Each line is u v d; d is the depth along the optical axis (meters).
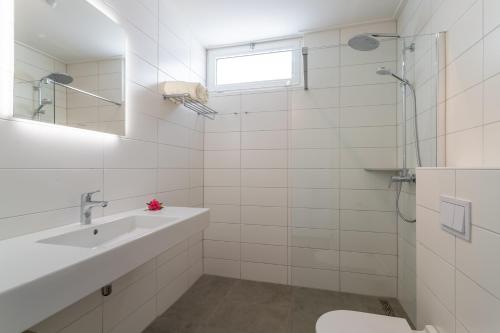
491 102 0.92
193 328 1.62
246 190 2.39
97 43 1.24
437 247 0.89
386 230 1.92
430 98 1.45
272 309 1.85
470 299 0.70
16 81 0.92
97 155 1.25
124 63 1.40
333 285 2.02
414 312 1.63
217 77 2.53
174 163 1.96
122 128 1.40
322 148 2.00
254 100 2.37
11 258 0.67
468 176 0.71
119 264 0.79
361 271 1.97
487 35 0.94
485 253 0.64
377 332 0.96
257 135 2.36
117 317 1.36
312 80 1.99
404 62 1.75
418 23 1.61
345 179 1.97
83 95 1.17
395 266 1.91
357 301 1.91
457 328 0.76
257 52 2.41
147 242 0.94
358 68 1.90
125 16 1.43
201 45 2.43
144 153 1.60
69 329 1.09
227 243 2.43
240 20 2.06
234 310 1.83
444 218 0.83
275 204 2.31
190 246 2.21
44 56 1.01
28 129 0.95
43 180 1.00
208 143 2.48
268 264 2.32
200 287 2.20
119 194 1.39
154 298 1.69
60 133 1.07
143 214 1.37
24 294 0.51
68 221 1.10
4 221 0.87
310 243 2.06
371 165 1.91
